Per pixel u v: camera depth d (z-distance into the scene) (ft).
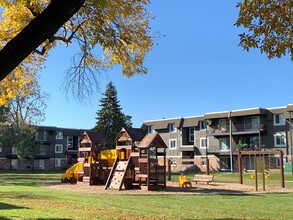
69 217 33.09
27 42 16.87
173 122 206.08
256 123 170.60
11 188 73.05
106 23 28.73
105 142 97.66
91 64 30.12
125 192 68.95
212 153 185.16
